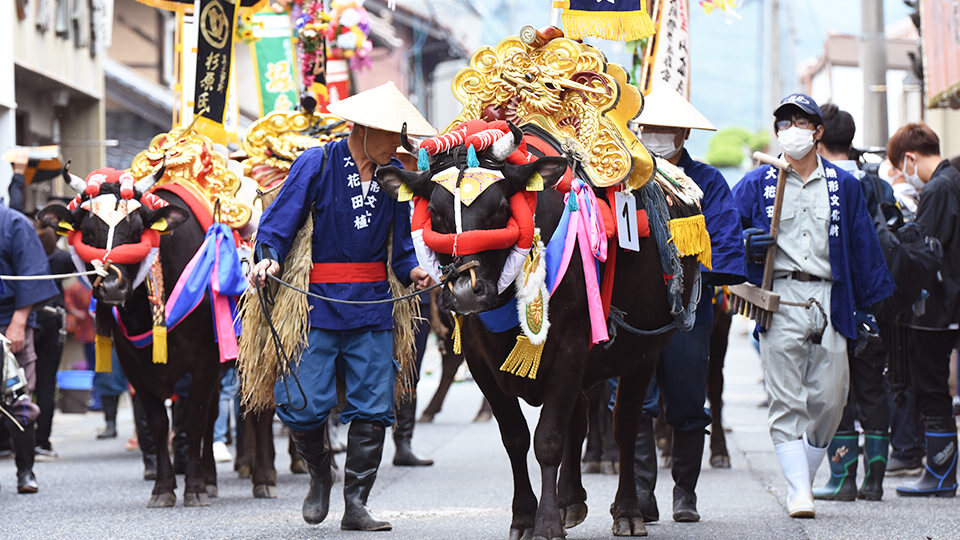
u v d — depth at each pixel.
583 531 15.74
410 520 16.98
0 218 21.84
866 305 17.44
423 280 14.88
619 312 14.11
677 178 15.50
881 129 38.81
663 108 16.28
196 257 18.22
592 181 13.68
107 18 46.00
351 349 15.48
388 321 15.54
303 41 25.19
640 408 15.38
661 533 15.47
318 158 15.36
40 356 26.97
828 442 17.39
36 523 17.22
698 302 15.84
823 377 17.08
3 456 26.98
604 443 22.95
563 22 15.52
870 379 18.80
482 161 12.28
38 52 40.16
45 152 26.27
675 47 20.06
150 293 17.89
